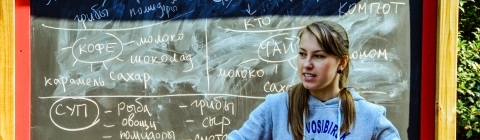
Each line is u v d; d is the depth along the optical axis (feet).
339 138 7.68
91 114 10.34
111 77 10.28
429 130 9.89
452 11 9.54
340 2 9.96
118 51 10.25
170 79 10.21
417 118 9.95
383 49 9.95
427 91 9.86
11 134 10.12
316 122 7.79
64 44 10.27
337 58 7.64
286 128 7.77
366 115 7.77
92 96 10.32
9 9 10.01
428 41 9.80
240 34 10.09
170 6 10.16
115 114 10.31
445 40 9.56
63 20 10.25
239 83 10.14
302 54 7.77
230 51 10.12
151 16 10.19
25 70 10.28
